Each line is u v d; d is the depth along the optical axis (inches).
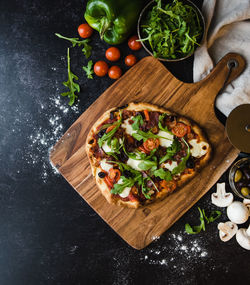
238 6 31.9
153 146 31.6
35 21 35.4
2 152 35.7
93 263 35.2
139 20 31.9
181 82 33.1
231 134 31.1
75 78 34.4
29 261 35.6
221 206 33.8
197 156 32.2
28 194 35.5
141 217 32.9
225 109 33.7
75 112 35.2
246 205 34.1
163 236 34.7
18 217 35.6
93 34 35.0
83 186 33.2
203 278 34.8
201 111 33.1
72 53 35.3
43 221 35.4
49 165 35.4
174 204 32.9
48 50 35.4
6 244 35.6
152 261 34.9
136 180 31.3
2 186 35.6
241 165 32.3
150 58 33.1
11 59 35.5
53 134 35.4
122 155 31.9
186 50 32.0
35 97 35.5
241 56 33.0
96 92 35.1
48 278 35.5
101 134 31.9
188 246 34.7
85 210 35.1
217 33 33.0
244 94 32.7
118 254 35.0
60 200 35.3
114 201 32.2
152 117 32.3
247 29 32.7
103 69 34.2
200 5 34.5
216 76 32.9
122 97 33.3
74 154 33.3
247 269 34.7
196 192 32.8
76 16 35.2
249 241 33.4
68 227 35.3
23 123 35.6
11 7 35.4
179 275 34.8
